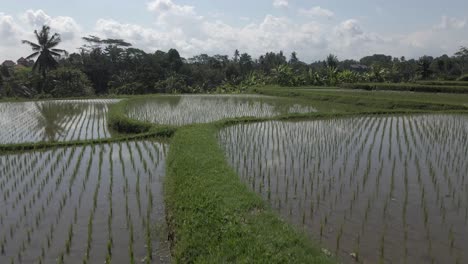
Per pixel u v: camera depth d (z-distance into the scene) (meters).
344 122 17.25
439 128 15.30
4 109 25.92
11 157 12.08
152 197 8.38
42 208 7.75
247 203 6.52
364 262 5.26
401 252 5.52
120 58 64.69
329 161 10.45
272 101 28.97
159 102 28.30
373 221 6.55
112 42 65.44
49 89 46.75
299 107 24.86
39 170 10.55
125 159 11.66
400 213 6.88
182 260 5.27
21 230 6.83
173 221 6.55
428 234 6.05
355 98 26.48
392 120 17.66
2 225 7.05
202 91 62.69
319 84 53.75
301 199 7.62
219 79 74.75
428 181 8.62
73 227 6.91
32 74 49.84
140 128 16.59
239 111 22.77
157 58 70.62
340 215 6.82
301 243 5.24
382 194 7.84
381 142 12.66
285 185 8.50
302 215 6.83
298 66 84.12
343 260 5.31
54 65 49.00
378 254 5.47
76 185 9.25
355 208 7.13
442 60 76.31
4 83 45.56
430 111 20.31
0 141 15.28
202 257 5.05
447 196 7.70
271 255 4.79
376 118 18.42
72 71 47.56
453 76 64.19
